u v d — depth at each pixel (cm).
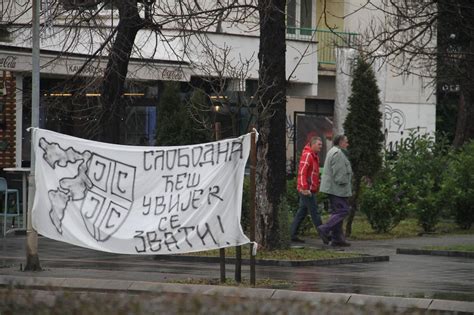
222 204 2533
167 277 2714
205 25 3666
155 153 2597
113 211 2619
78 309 1634
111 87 3850
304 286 2552
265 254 3219
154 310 1652
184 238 2553
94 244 2628
